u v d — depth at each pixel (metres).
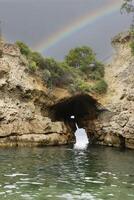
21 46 53.59
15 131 44.50
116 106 53.16
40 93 51.56
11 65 49.22
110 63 61.66
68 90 55.41
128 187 20.56
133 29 50.56
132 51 51.84
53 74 54.44
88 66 61.44
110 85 57.78
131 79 53.84
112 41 62.66
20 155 34.22
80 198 17.69
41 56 54.50
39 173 24.61
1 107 44.94
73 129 64.31
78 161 32.25
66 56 65.44
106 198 17.80
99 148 47.22
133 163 31.55
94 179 22.98
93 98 55.75
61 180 22.30
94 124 56.94
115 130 50.44
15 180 21.62
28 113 47.44
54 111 56.88
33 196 17.77
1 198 17.11
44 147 44.03
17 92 48.44
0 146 42.56
